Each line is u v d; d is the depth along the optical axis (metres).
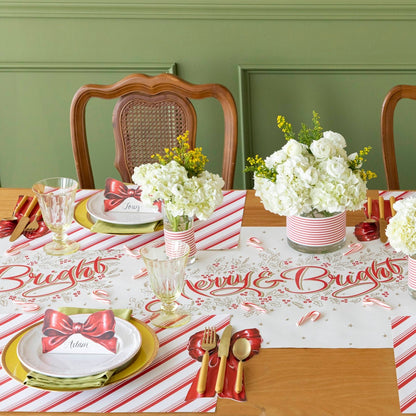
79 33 2.93
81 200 2.08
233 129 2.38
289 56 2.90
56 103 3.07
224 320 1.47
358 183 1.63
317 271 1.64
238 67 2.92
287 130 1.70
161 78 2.36
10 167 3.20
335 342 1.38
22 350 1.33
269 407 1.22
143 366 1.29
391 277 1.60
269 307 1.51
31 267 1.71
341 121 3.00
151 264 1.41
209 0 2.82
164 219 1.68
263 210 1.98
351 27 2.83
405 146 3.02
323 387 1.26
